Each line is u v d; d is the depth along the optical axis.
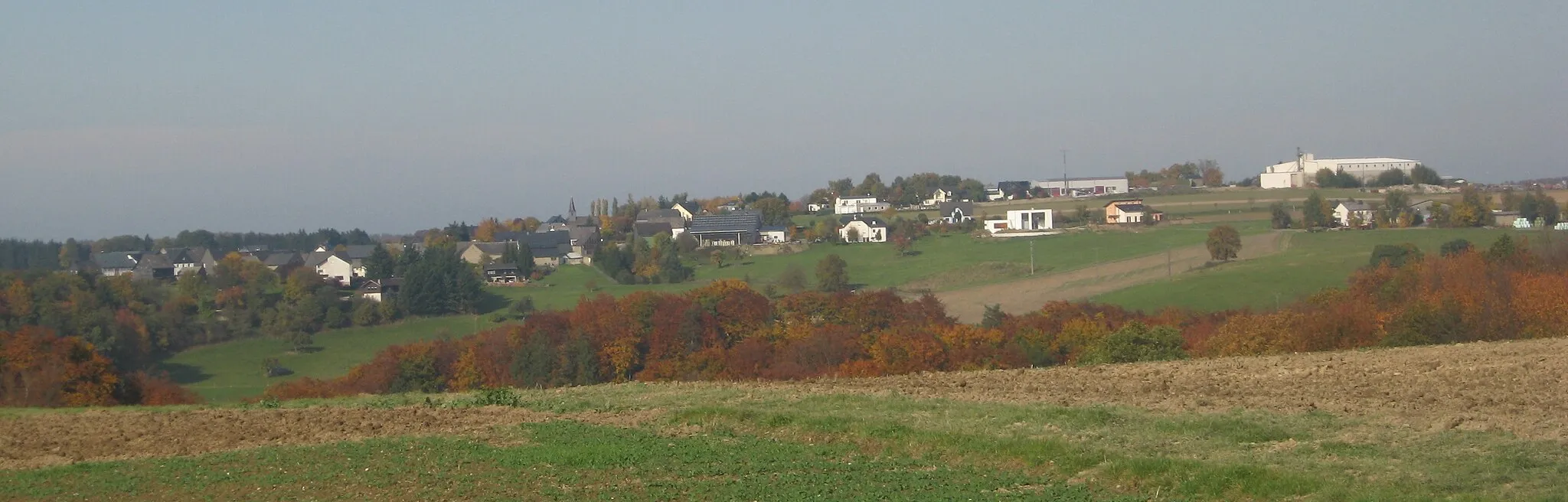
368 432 25.98
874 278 102.81
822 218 160.88
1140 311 75.06
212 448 24.69
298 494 19.42
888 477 19.02
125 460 23.45
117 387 55.22
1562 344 36.88
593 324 68.94
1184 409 25.12
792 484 18.64
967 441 20.84
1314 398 26.78
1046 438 20.64
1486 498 14.80
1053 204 160.75
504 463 21.31
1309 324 56.44
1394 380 30.08
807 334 69.19
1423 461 17.33
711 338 70.19
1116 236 118.12
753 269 111.06
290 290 94.12
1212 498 16.52
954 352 63.00
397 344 78.62
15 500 19.73
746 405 27.53
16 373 52.00
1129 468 17.97
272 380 71.94
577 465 20.91
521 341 66.94
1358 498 15.16
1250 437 20.30
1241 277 85.75
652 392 32.06
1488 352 35.47
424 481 19.97
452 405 30.19
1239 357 38.53
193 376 72.94
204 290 95.88
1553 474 15.88
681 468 20.30
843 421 23.55
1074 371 34.84
